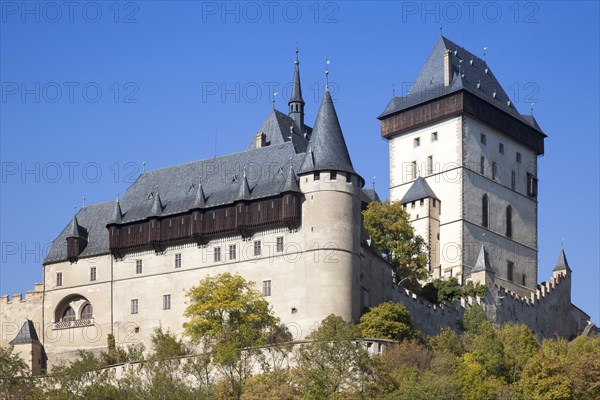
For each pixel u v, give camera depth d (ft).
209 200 536.01
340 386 444.55
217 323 497.46
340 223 509.35
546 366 472.03
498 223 644.69
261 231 520.01
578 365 476.54
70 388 456.04
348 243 508.94
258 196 522.88
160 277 536.42
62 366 485.15
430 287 578.25
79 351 545.03
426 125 645.10
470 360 485.97
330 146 517.96
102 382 453.58
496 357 487.61
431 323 550.36
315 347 455.63
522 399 461.78
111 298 544.62
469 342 519.60
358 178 521.24
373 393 442.91
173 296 531.91
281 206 516.32
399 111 653.30
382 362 465.06
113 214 554.05
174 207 542.57
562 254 654.94
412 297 547.08
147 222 542.98
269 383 447.42
